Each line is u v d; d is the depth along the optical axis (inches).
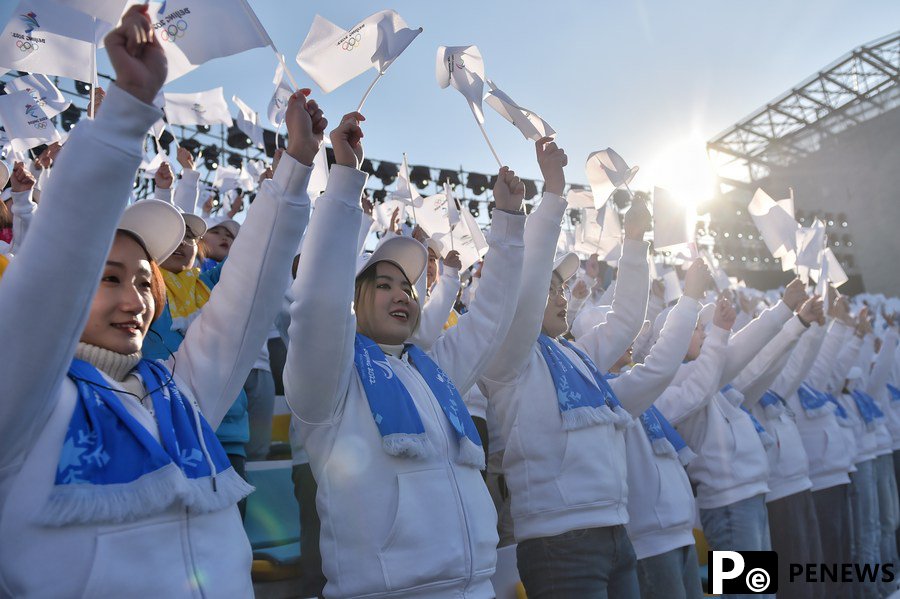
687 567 122.4
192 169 149.2
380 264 90.7
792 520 166.2
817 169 885.8
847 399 229.3
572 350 118.8
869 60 837.2
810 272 194.5
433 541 72.5
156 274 62.8
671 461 126.3
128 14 47.1
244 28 67.2
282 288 65.8
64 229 44.4
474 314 96.7
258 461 138.4
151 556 49.7
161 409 56.5
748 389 167.8
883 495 239.0
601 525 99.7
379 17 83.1
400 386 79.7
